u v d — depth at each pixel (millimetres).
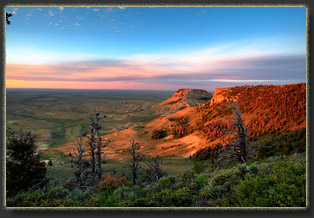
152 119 186625
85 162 19000
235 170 7051
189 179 7668
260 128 41844
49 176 26891
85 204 5852
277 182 4836
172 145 75312
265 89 67375
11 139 18938
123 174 27984
